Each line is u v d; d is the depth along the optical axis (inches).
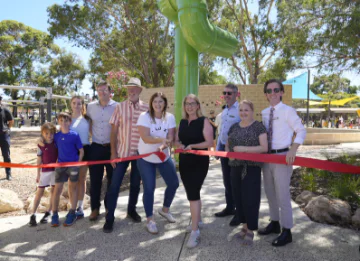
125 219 160.9
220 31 307.9
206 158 133.0
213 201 191.5
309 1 350.0
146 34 701.9
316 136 560.4
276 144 125.6
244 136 127.1
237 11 729.6
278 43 579.8
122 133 154.3
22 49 1520.7
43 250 126.1
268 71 487.8
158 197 200.5
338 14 295.1
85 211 177.0
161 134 144.9
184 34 289.1
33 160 369.1
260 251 122.6
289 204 127.3
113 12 721.6
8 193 187.5
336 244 128.1
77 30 695.7
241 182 128.0
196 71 318.7
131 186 158.4
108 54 745.6
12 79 1545.3
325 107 1328.7
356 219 147.9
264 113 132.6
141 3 650.2
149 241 133.5
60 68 1715.1
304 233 139.2
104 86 162.6
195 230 131.0
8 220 161.0
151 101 142.9
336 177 237.3
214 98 533.3
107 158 163.6
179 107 315.9
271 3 577.6
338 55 345.1
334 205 157.6
